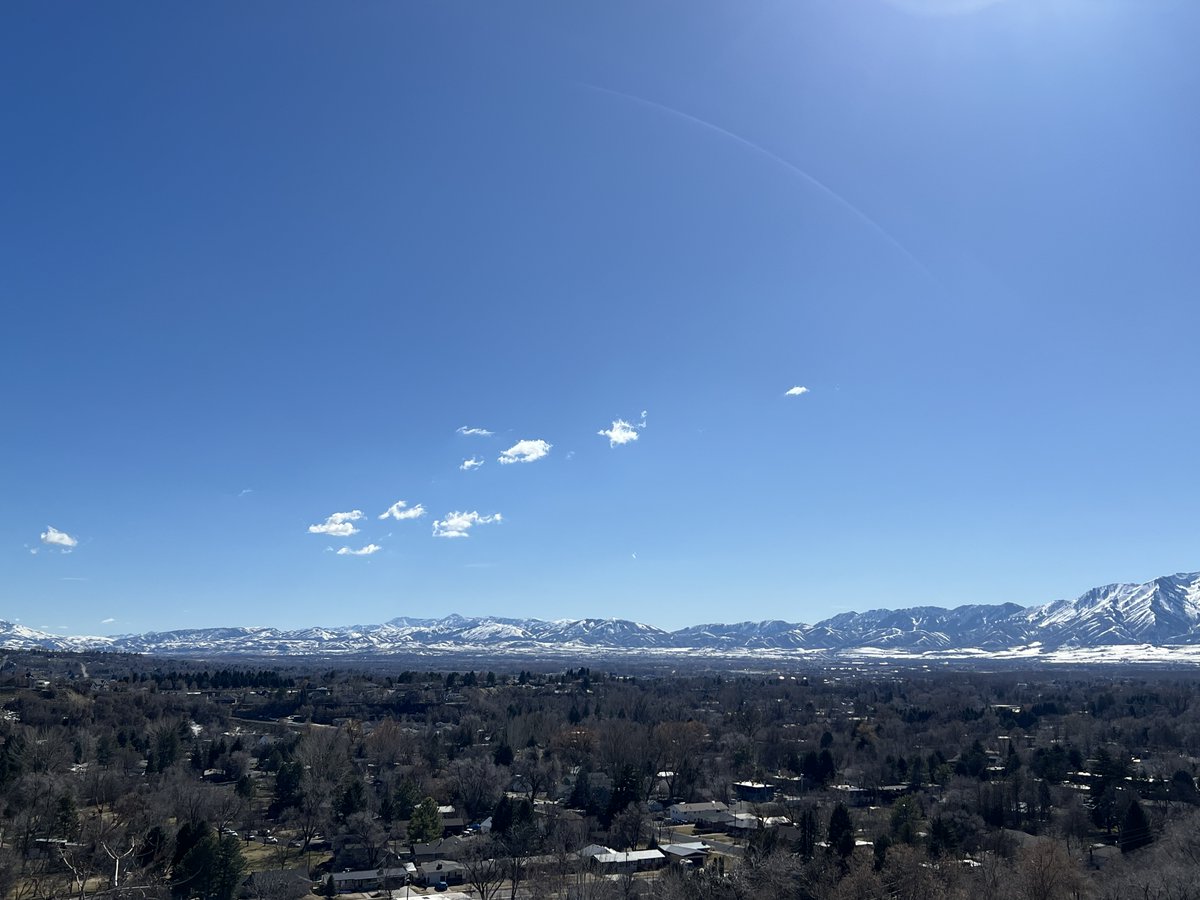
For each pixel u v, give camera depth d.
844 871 117.81
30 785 144.38
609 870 133.25
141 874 94.88
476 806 183.38
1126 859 132.00
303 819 168.50
